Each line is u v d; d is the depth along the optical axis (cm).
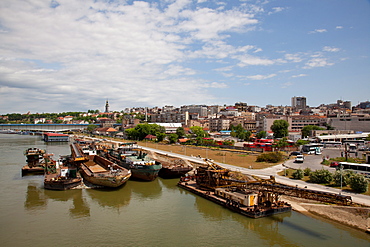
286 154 10531
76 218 4484
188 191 6169
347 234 3853
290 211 4731
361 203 4447
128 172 6531
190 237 3812
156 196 5753
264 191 4728
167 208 4981
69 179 6381
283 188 4494
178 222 4331
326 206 4641
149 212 4775
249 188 5016
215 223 4281
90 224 4247
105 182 6138
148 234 3903
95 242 3659
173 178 7631
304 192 4262
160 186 6656
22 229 4050
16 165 9262
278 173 7000
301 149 11719
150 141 18912
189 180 6988
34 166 8050
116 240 3716
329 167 7738
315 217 4497
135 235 3869
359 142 14650
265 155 9088
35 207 5012
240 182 5338
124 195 5819
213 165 6250
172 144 16250
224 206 5006
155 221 4375
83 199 5512
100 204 5219
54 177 6656
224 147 13488
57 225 4197
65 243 3631
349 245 3534
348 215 4272
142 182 7088
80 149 11519
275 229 4041
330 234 3856
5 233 3916
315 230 3994
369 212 4103
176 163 8894
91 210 4872
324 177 5850
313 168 7600
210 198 5416
